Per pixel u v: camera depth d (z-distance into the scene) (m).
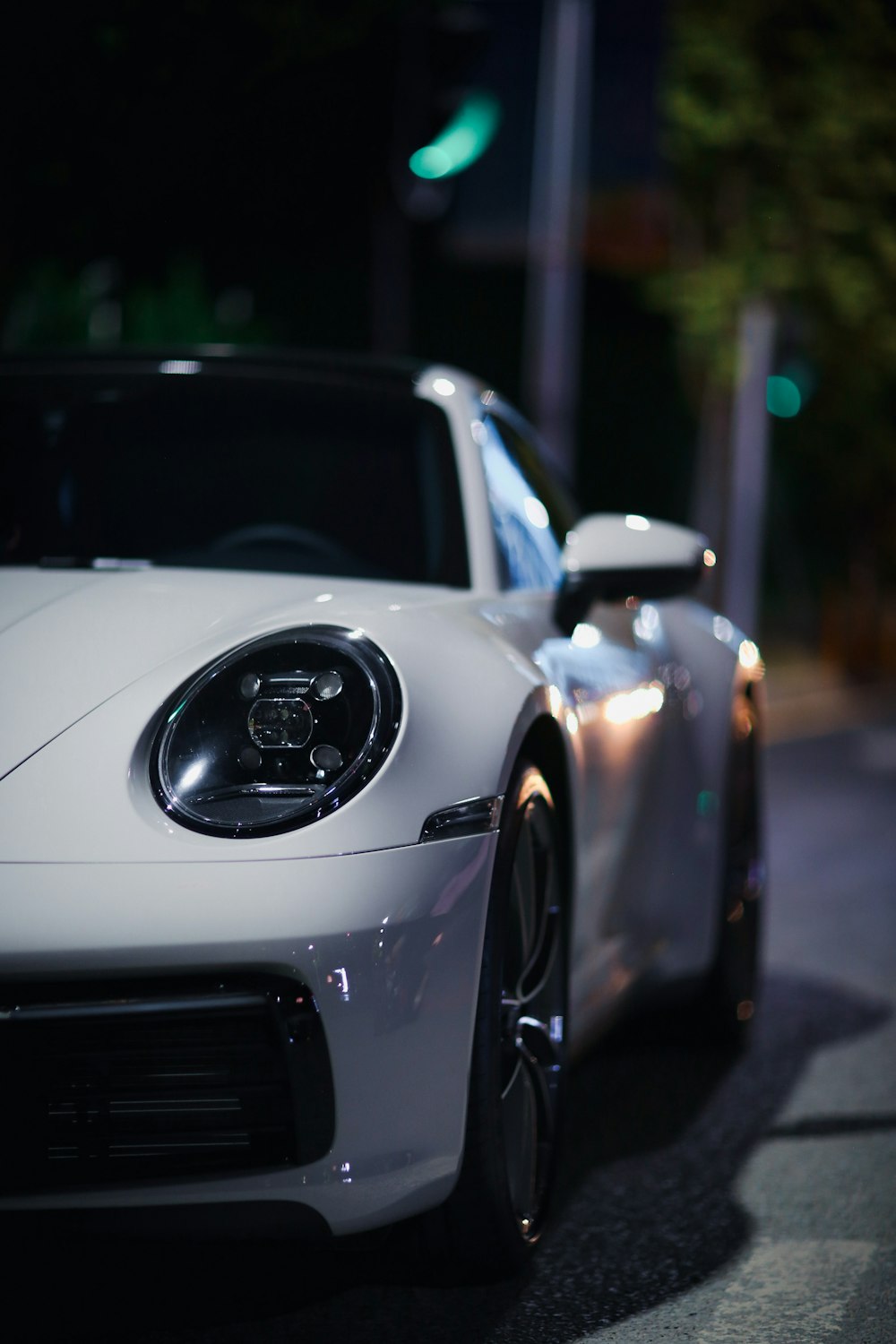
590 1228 3.19
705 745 4.40
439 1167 2.60
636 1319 2.76
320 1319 2.72
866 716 15.80
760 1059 4.51
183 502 3.69
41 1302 2.76
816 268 16.64
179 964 2.36
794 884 7.12
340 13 8.72
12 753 2.51
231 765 2.52
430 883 2.52
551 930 3.10
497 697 2.82
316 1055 2.42
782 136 16.38
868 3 16.22
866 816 9.17
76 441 3.82
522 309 24.56
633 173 21.12
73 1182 2.43
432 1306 2.79
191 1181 2.44
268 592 2.96
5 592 2.95
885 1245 3.12
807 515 24.14
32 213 8.83
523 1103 2.98
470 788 2.63
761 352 17.39
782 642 23.16
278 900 2.39
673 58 16.70
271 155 9.19
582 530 3.69
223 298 16.86
